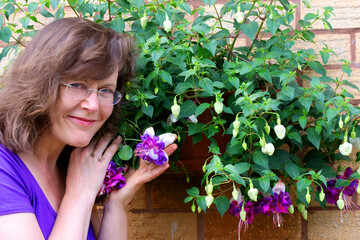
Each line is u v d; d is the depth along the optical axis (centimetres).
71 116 105
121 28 138
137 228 176
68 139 107
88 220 112
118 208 129
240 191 135
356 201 170
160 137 121
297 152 167
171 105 134
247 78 142
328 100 137
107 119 125
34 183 106
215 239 174
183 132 137
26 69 102
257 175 138
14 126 101
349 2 172
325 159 153
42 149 114
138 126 137
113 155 126
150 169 130
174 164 149
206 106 125
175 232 175
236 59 138
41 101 101
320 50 165
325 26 151
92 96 104
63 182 126
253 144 132
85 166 117
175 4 138
